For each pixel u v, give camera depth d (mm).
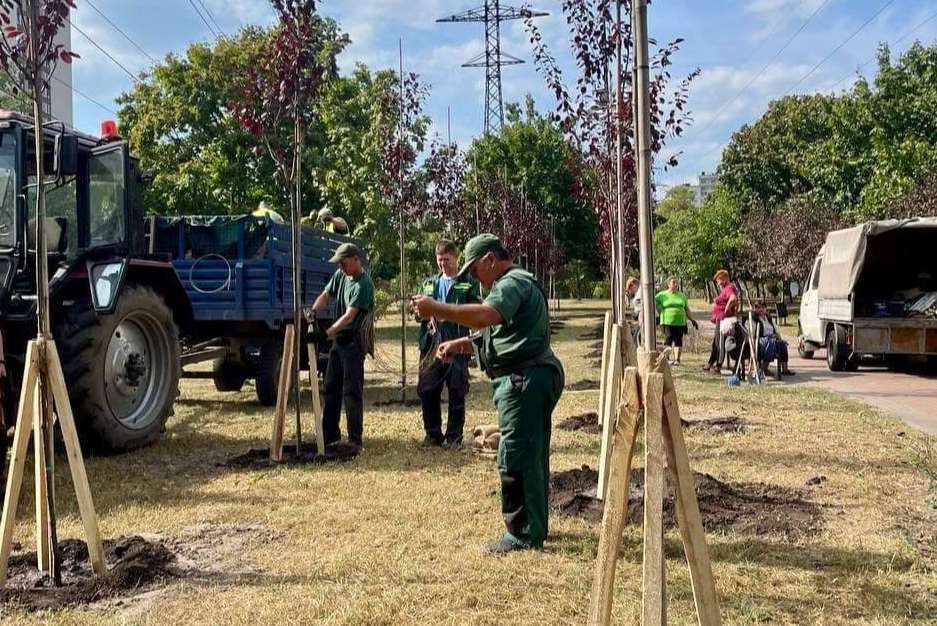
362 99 23406
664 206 81312
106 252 7863
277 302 10547
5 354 6848
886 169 24641
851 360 16156
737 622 3992
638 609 4066
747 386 13297
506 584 4461
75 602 4246
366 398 12055
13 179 7133
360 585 4457
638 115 2945
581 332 26703
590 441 8500
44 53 4449
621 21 7223
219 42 24750
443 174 20875
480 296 8133
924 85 28438
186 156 24766
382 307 22703
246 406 11258
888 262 17062
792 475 6984
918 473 7039
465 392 8375
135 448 8172
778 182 46188
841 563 4816
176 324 9203
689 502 2994
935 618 4074
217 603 4215
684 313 16906
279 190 24156
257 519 5754
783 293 36844
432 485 6652
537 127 40875
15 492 4449
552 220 37906
